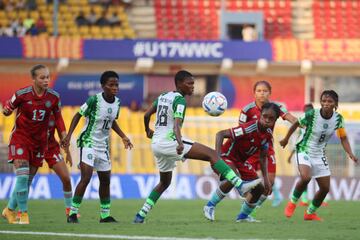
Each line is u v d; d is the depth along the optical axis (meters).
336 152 67.50
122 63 95.31
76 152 67.31
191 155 35.16
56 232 31.64
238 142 37.12
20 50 93.00
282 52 94.25
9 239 29.02
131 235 30.39
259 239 29.36
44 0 101.75
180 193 66.75
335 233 32.66
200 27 103.25
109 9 102.12
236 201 61.28
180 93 35.16
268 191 37.84
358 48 95.56
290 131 41.47
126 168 68.31
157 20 103.00
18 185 36.41
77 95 95.56
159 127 35.25
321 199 40.94
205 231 32.50
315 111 40.44
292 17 105.12
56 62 94.06
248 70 96.56
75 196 37.22
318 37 104.06
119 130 38.38
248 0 105.94
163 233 31.31
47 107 36.69
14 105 36.25
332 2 106.69
